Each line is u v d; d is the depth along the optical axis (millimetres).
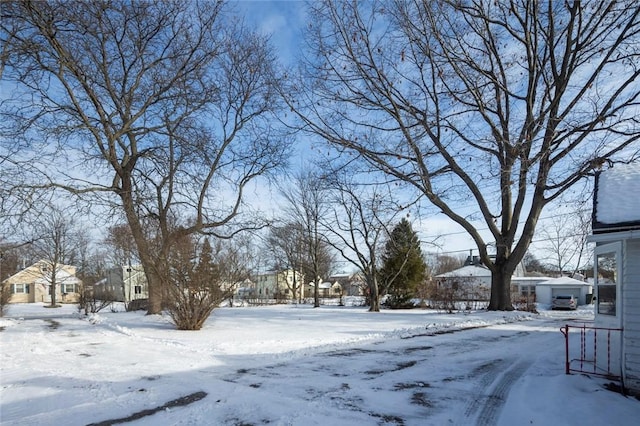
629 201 7645
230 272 15555
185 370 8227
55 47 17625
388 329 15359
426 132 21359
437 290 30656
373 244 28484
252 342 11852
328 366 8812
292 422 5473
